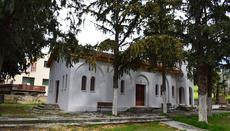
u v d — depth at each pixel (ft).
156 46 59.00
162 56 65.51
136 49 58.18
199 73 64.75
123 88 93.71
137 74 98.58
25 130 43.21
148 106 100.73
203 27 57.77
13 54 40.01
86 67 84.07
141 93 100.78
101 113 74.08
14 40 33.60
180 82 118.73
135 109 91.50
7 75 77.97
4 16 30.19
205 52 61.21
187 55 62.39
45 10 36.76
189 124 62.59
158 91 106.42
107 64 89.20
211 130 56.95
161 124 60.85
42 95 155.63
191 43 62.90
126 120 60.39
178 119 67.36
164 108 81.20
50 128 46.55
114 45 63.87
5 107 87.45
